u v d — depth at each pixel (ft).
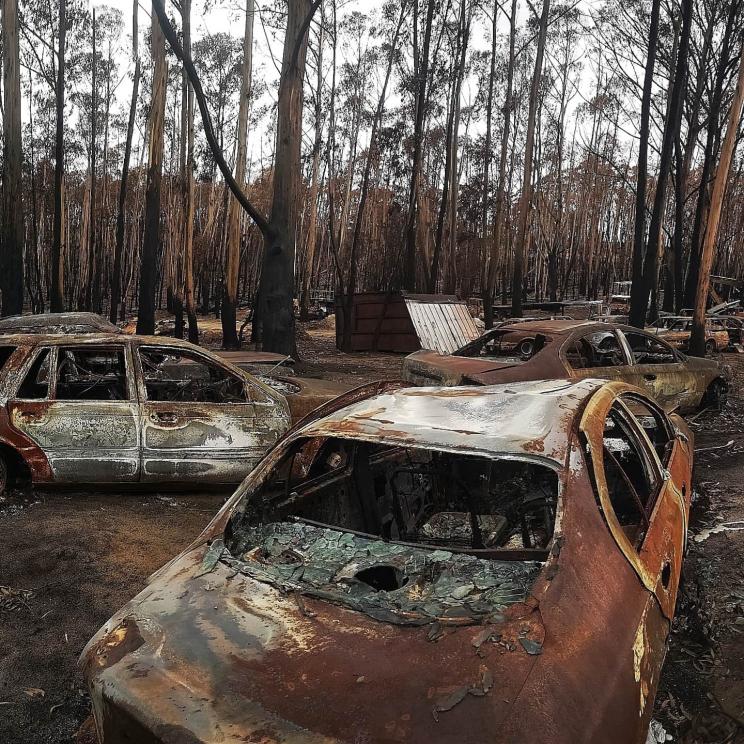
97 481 17.57
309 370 46.39
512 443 8.24
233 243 62.49
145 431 17.65
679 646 11.23
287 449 9.87
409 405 10.02
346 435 9.02
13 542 14.60
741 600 12.62
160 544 15.07
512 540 13.52
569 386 10.49
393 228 118.32
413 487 13.78
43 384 18.94
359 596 7.45
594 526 7.62
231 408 18.42
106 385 20.61
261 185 136.77
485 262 115.34
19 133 51.29
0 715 9.23
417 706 5.65
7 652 10.68
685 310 70.95
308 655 6.34
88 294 107.34
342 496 12.16
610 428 15.39
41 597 12.43
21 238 51.85
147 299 53.98
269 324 43.11
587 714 5.75
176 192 121.80
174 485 18.13
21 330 33.60
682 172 79.77
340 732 5.48
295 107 41.83
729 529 16.44
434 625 6.60
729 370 45.98
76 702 9.61
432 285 75.00
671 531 9.72
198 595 7.52
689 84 76.54
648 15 75.82
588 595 6.91
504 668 5.97
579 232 167.32
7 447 17.24
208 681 6.13
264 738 5.50
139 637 6.86
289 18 41.52
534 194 133.80
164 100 53.72
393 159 78.84
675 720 9.35
